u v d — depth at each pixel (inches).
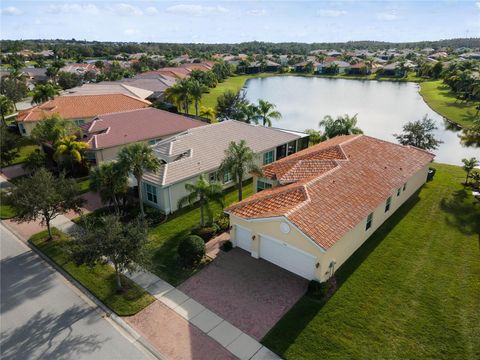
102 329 611.5
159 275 752.3
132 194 1121.4
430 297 676.7
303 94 3666.3
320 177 870.4
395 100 3257.9
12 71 3673.7
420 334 590.9
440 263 779.4
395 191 943.0
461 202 1069.1
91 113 1897.1
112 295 692.1
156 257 813.2
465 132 1371.8
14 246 885.2
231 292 696.4
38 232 946.1
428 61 5831.7
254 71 5930.1
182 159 1106.7
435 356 550.6
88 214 1038.4
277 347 567.5
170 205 1032.2
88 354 559.5
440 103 2923.2
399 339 581.3
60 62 4128.9
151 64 5551.2
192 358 548.4
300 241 703.7
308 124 2348.7
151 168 919.0
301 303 662.5
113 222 665.6
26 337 595.8
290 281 725.3
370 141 1159.0
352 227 751.1
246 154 952.9
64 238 906.1
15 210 840.9
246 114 1907.0
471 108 2650.1
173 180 1013.8
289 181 938.7
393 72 5108.3
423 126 1437.0
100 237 639.1
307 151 1154.7
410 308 649.0
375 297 676.7
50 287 725.9
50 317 641.6
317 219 732.7
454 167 1413.6
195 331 601.3
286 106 2994.6
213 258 809.5
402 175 1010.1
